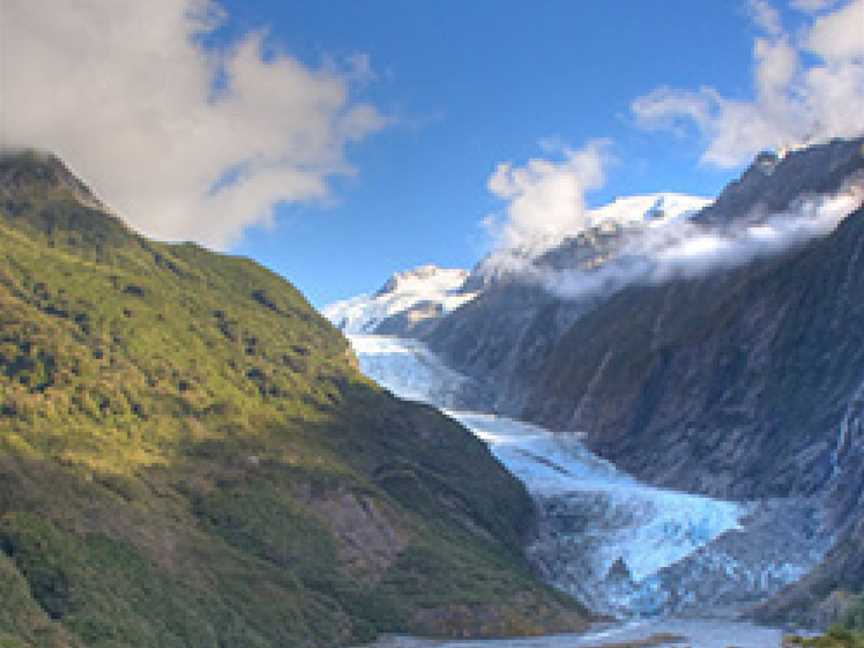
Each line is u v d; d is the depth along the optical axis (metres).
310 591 170.12
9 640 107.31
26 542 131.12
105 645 120.75
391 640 169.50
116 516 152.00
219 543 169.00
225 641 141.12
